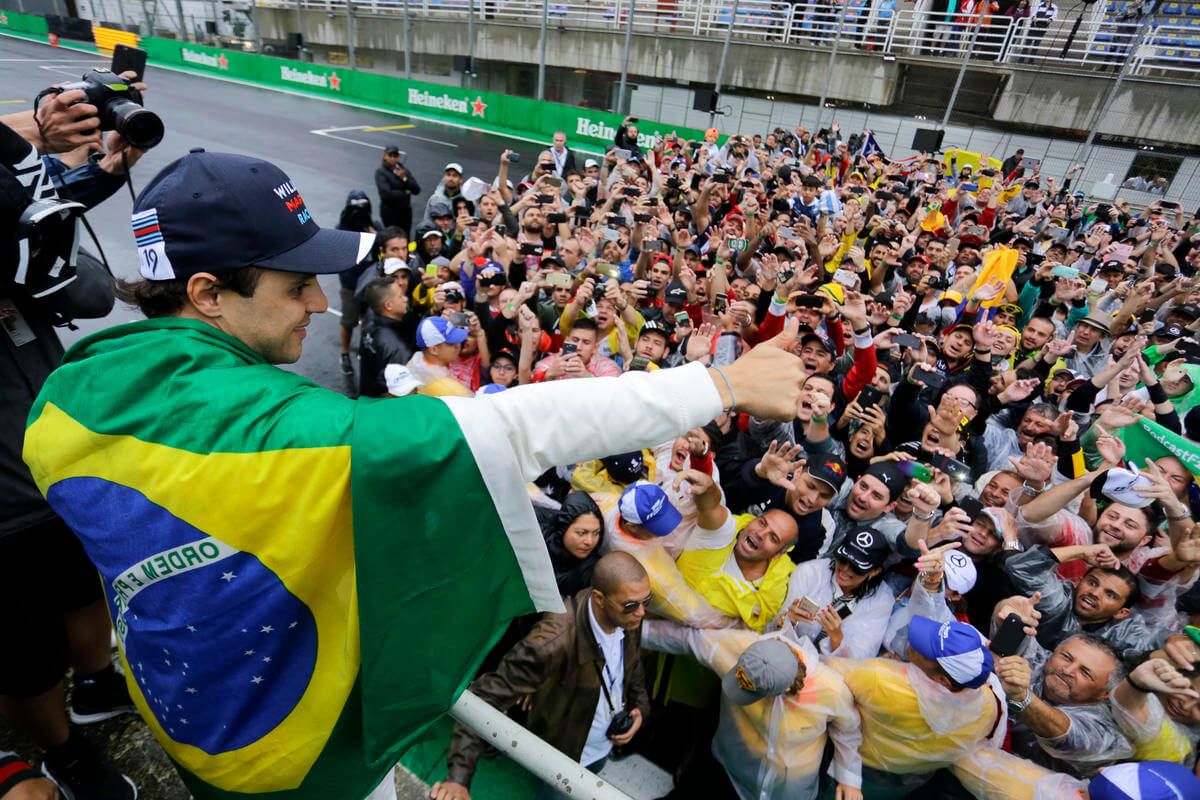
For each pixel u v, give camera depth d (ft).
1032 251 28.43
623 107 71.67
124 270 28.43
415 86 83.46
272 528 2.51
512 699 7.87
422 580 2.66
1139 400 14.06
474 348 15.98
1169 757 7.81
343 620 2.72
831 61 59.72
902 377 15.10
